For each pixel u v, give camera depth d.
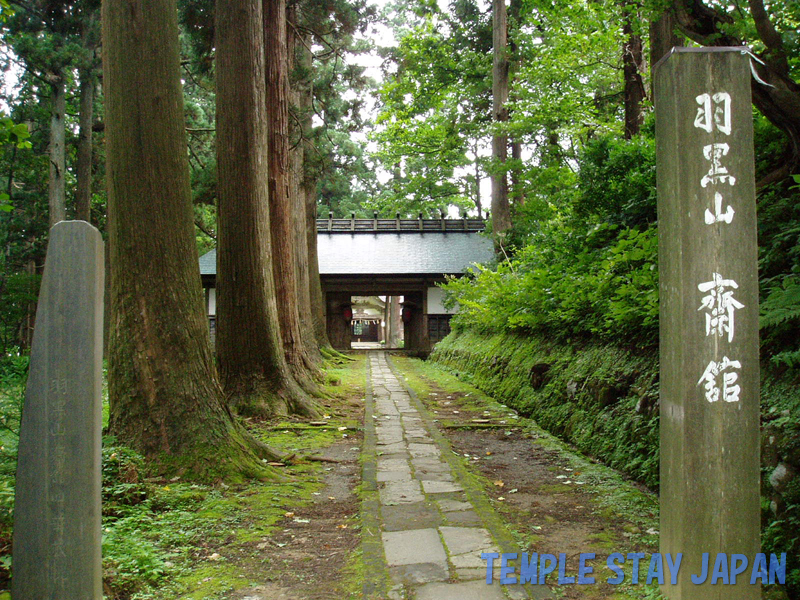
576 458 6.04
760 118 5.84
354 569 3.49
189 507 4.47
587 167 8.62
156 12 5.35
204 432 5.26
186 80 23.50
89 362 2.53
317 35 13.73
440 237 26.16
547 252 10.30
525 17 15.31
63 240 2.53
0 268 16.61
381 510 4.56
